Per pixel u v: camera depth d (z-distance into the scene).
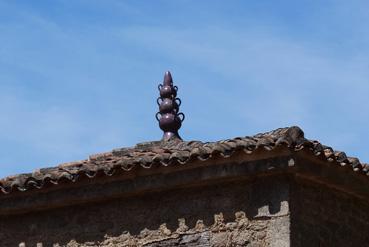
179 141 18.91
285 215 17.20
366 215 18.64
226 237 17.47
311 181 17.67
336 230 18.03
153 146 19.19
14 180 18.22
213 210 17.61
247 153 17.20
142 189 17.83
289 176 17.33
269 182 17.41
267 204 17.36
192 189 17.78
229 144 17.33
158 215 17.88
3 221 18.59
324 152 17.44
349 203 18.34
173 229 17.73
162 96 20.33
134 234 17.92
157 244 17.78
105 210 18.14
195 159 17.41
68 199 18.12
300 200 17.47
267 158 17.20
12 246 18.44
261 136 17.42
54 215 18.38
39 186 18.11
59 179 17.97
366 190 18.33
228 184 17.61
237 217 17.47
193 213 17.70
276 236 17.20
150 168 17.64
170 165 17.55
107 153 19.33
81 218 18.23
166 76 20.41
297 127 17.16
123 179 17.89
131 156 18.27
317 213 17.72
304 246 17.38
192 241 17.62
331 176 17.72
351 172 17.97
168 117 20.05
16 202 18.34
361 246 18.45
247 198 17.47
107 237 18.05
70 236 18.22
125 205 18.06
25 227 18.47
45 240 18.34
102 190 17.98
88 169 17.92
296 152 17.09
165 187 17.75
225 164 17.41
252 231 17.36
